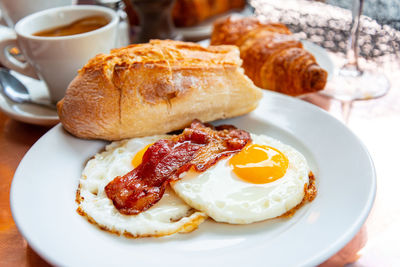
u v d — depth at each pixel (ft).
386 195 1.20
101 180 1.20
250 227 1.08
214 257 0.99
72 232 1.04
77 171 1.24
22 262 1.08
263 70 1.63
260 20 1.83
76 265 0.96
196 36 2.11
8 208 1.23
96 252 0.99
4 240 1.14
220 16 2.32
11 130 1.51
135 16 2.13
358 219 1.02
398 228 1.12
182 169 1.16
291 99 1.45
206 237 1.06
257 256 0.97
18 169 1.18
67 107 1.30
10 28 1.99
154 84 1.31
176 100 1.32
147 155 1.19
